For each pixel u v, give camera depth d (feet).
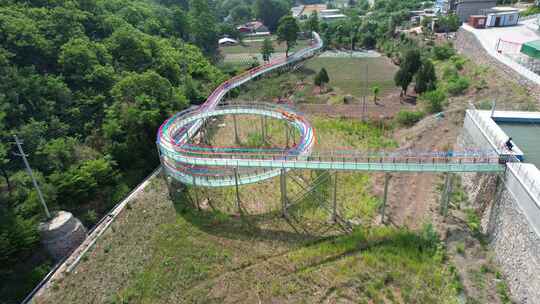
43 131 136.87
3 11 177.06
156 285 97.71
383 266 97.19
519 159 102.68
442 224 109.91
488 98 177.37
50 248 106.73
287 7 536.42
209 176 129.39
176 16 348.38
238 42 431.43
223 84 231.30
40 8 198.59
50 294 96.07
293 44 353.31
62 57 171.94
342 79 273.33
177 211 127.34
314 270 98.63
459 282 90.63
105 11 255.70
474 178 119.65
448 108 183.93
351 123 186.70
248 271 100.27
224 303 91.30
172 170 133.80
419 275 93.40
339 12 587.68
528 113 130.82
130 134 155.33
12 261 99.71
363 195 129.29
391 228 111.04
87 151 142.92
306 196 131.13
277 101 233.14
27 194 114.32
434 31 326.24
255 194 134.72
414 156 125.70
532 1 346.74
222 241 112.16
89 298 94.89
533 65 185.47
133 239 114.52
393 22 370.12
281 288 93.97
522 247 86.89
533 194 85.10
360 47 384.68
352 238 107.86
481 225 108.37
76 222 114.01
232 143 175.11
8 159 114.52
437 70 242.99
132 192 137.59
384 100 220.43
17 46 165.89
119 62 210.18
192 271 101.60
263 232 114.93
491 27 270.26
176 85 225.15
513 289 87.30
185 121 157.79
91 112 162.40
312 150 139.74
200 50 337.31
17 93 144.15
